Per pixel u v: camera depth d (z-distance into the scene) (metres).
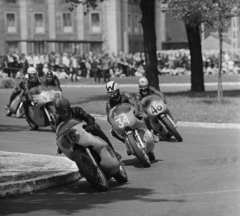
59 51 116.75
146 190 18.17
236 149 25.98
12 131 33.59
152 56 51.19
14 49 120.12
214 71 100.88
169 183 19.11
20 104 40.34
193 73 58.72
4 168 20.84
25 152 26.00
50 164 21.69
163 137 29.77
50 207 16.17
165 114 27.86
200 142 28.39
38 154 25.22
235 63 107.56
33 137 31.05
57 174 19.53
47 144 28.48
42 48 109.31
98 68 81.19
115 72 95.19
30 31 123.62
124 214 15.07
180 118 36.72
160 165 22.62
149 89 27.80
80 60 92.25
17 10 121.69
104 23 131.38
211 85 76.44
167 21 146.62
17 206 16.39
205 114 37.84
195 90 58.72
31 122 34.03
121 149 27.03
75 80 83.19
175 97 50.97
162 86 76.00
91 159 18.17
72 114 18.53
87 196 17.58
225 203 15.82
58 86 34.66
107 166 18.83
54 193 18.22
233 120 35.34
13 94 40.69
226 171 20.70
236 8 44.66
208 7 43.94
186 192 17.56
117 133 22.67
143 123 22.81
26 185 18.23
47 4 125.81
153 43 51.22
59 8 127.56
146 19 51.06
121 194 17.67
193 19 45.53
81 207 16.06
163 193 17.58
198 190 17.73
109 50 130.88
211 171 20.84
